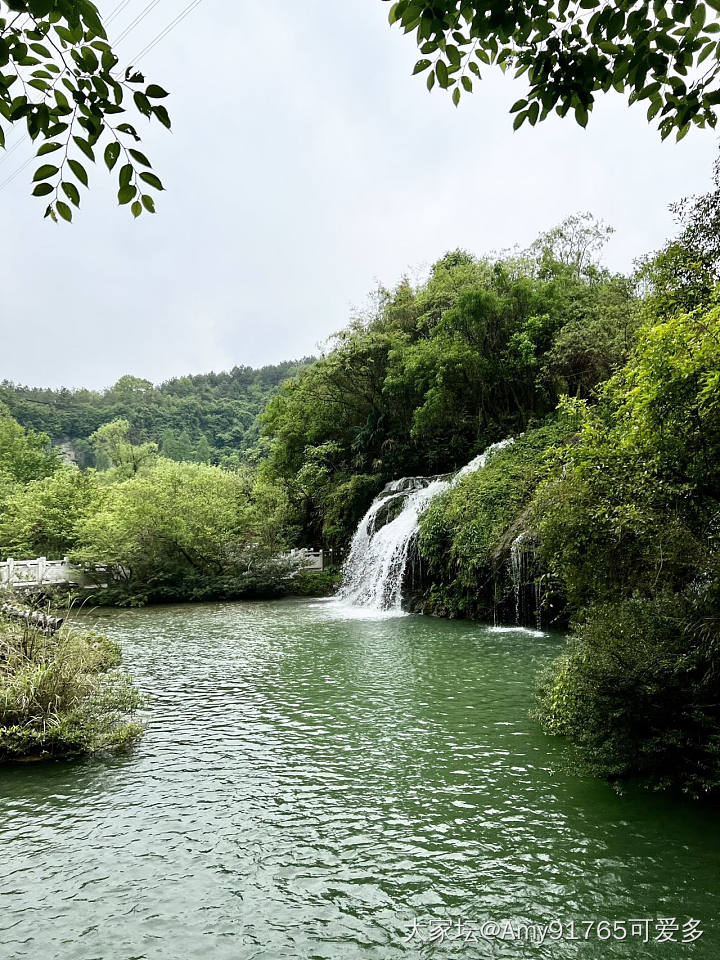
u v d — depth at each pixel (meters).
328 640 14.98
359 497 28.42
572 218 32.34
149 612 20.92
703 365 5.68
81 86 2.74
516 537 16.67
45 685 7.78
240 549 26.30
